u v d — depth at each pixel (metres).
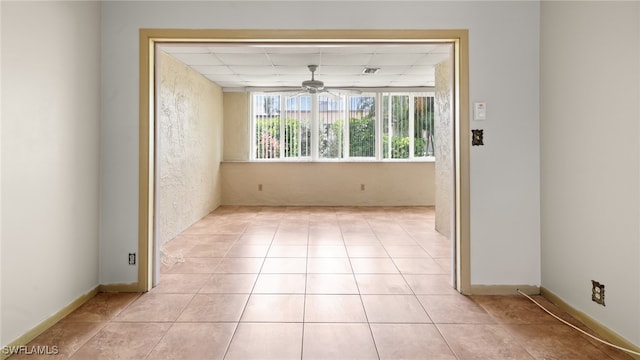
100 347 2.31
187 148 6.05
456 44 3.22
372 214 7.28
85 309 2.86
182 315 2.76
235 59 5.59
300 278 3.57
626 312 2.27
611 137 2.36
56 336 2.44
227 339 2.41
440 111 5.58
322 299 3.06
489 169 3.17
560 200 2.89
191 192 6.25
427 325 2.62
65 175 2.73
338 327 2.58
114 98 3.16
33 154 2.41
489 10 3.14
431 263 4.07
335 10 3.16
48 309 2.56
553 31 2.94
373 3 3.16
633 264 2.21
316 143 8.48
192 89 6.30
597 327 2.49
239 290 3.26
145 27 3.14
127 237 3.21
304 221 6.56
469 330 2.55
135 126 3.17
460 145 3.17
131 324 2.62
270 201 8.34
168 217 5.21
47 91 2.53
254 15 3.16
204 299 3.06
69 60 2.75
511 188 3.18
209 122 7.33
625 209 2.26
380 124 8.38
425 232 5.65
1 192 2.16
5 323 2.20
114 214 3.20
